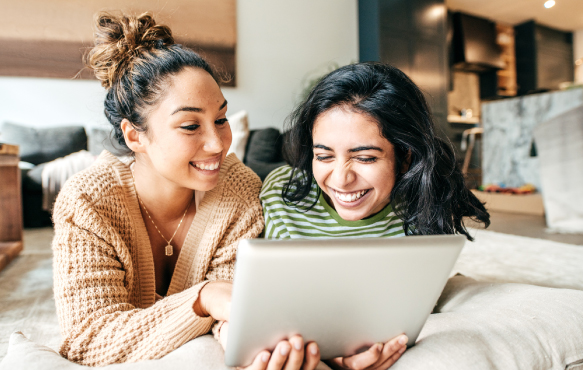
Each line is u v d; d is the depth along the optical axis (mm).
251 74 4117
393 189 794
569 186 2365
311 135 798
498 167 3811
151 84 666
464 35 5781
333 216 844
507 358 523
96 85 3471
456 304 809
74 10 3352
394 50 4492
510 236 2186
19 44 3270
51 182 2814
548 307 646
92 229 664
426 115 756
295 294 425
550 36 6555
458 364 486
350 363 518
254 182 917
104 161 789
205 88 667
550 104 3346
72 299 615
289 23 4266
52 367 505
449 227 837
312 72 4371
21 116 3324
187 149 669
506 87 6418
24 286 1413
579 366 575
